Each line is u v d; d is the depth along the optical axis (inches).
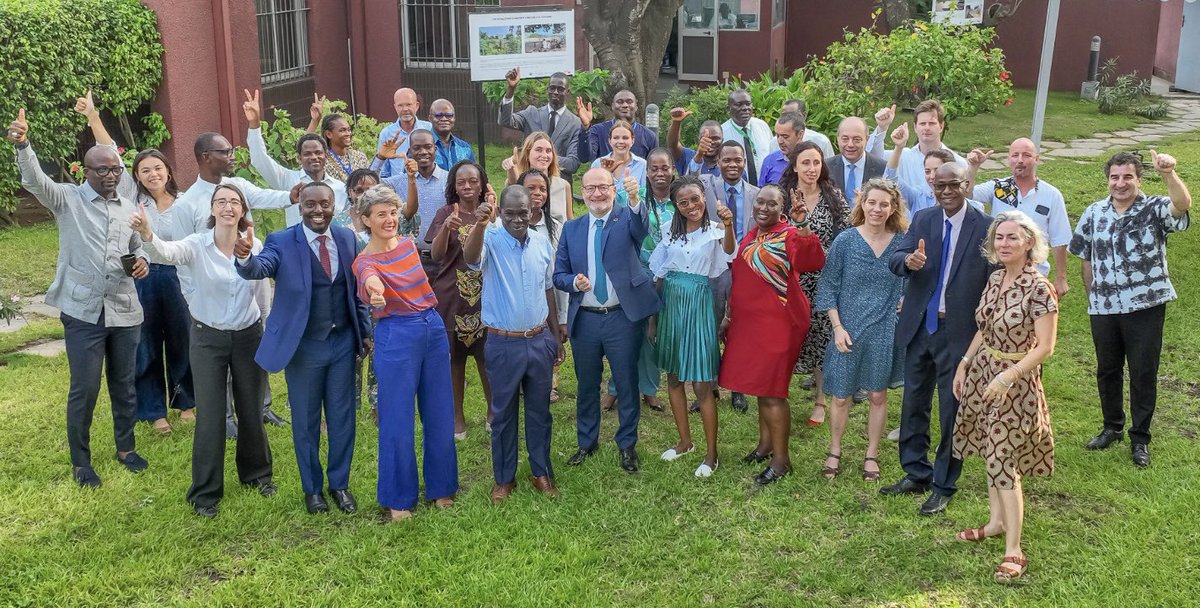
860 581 195.3
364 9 625.0
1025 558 198.1
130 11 465.1
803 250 226.7
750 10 773.3
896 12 705.6
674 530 216.4
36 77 427.5
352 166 293.4
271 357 211.9
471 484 239.1
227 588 194.9
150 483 236.1
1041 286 192.2
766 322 230.1
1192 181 519.5
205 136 245.4
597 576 199.6
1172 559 199.5
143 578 199.0
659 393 294.5
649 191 255.4
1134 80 778.8
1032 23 840.9
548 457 234.7
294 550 209.0
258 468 234.5
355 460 248.5
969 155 248.2
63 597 191.9
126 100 475.2
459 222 237.1
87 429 234.1
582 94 553.6
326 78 611.2
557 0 599.8
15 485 233.0
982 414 202.7
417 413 276.5
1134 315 238.7
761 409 238.7
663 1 583.2
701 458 249.1
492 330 224.4
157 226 250.1
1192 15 861.8
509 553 206.5
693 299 234.7
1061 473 236.8
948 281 215.5
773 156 291.6
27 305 356.5
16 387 286.4
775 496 229.6
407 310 216.7
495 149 620.7
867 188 227.8
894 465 244.5
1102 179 527.8
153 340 261.1
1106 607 184.9
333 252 215.6
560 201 279.6
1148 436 243.4
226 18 503.2
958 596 191.3
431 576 200.2
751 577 199.5
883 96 488.7
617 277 230.5
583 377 242.8
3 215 451.2
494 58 436.8
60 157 454.9
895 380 236.2
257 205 265.6
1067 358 307.6
